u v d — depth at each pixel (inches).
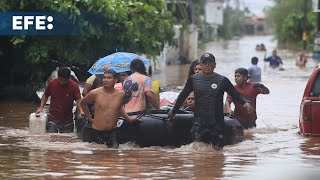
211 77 768.9
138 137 788.0
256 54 3698.3
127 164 670.5
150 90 826.8
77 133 864.9
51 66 1310.3
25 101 1279.5
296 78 2020.2
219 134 765.9
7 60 1378.0
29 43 1272.1
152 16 1389.0
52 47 1259.8
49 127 901.8
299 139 857.5
